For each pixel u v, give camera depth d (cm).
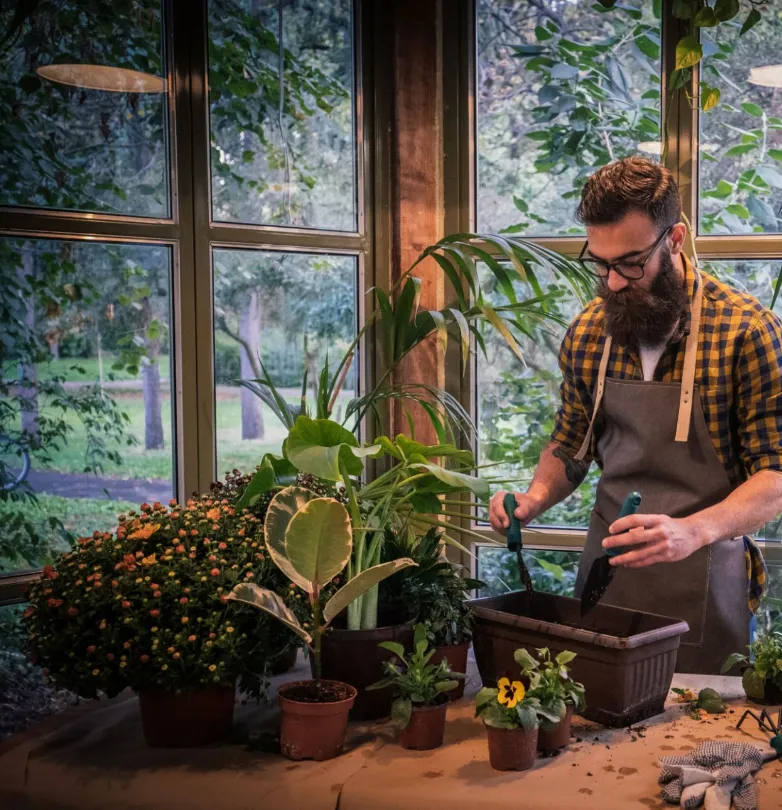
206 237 262
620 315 192
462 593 201
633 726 174
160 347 260
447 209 289
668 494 200
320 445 184
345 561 170
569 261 260
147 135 254
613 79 282
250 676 176
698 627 199
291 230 276
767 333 189
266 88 271
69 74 241
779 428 188
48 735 182
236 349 272
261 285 275
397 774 158
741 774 145
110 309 252
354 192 288
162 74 255
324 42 279
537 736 160
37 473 243
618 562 172
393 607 201
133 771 165
